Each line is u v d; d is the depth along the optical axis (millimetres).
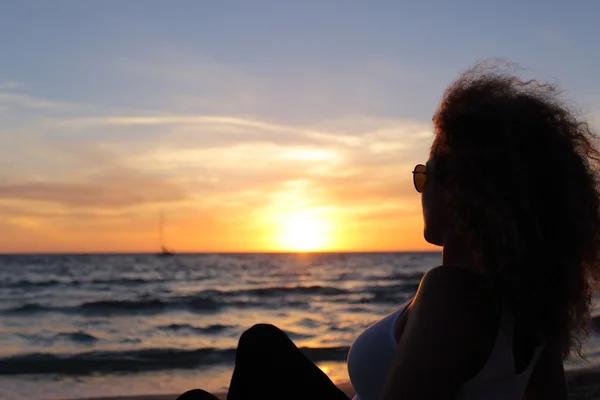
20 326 21562
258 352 1923
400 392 1305
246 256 124000
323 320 24234
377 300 33781
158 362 13289
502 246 1449
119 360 13531
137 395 8781
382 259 103375
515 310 1465
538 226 1488
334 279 52250
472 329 1365
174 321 23672
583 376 9406
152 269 65625
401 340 1390
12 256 114625
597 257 1650
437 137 1683
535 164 1527
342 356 13141
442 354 1322
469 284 1420
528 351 1534
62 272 57469
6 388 10203
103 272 58469
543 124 1579
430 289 1416
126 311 27062
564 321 1573
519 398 1574
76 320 23594
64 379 11164
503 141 1526
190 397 1867
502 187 1491
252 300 33250
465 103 1660
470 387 1432
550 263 1509
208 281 49125
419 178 1723
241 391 1921
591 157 1731
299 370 1933
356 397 1934
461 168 1544
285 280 50906
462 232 1514
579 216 1554
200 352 14930
